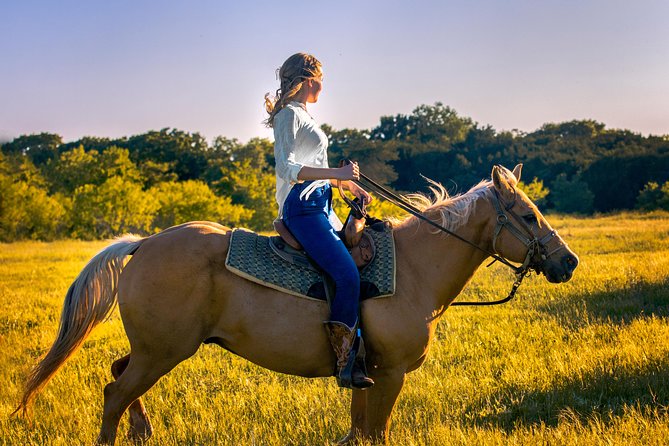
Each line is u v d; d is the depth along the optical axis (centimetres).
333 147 7944
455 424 560
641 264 1434
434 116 11431
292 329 473
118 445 504
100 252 493
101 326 992
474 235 514
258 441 537
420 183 7506
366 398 513
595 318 941
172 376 738
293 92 485
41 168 6900
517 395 633
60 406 624
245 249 481
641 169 6950
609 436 492
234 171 5681
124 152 5994
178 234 482
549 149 8138
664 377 634
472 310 1065
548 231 505
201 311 470
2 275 1708
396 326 482
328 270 472
